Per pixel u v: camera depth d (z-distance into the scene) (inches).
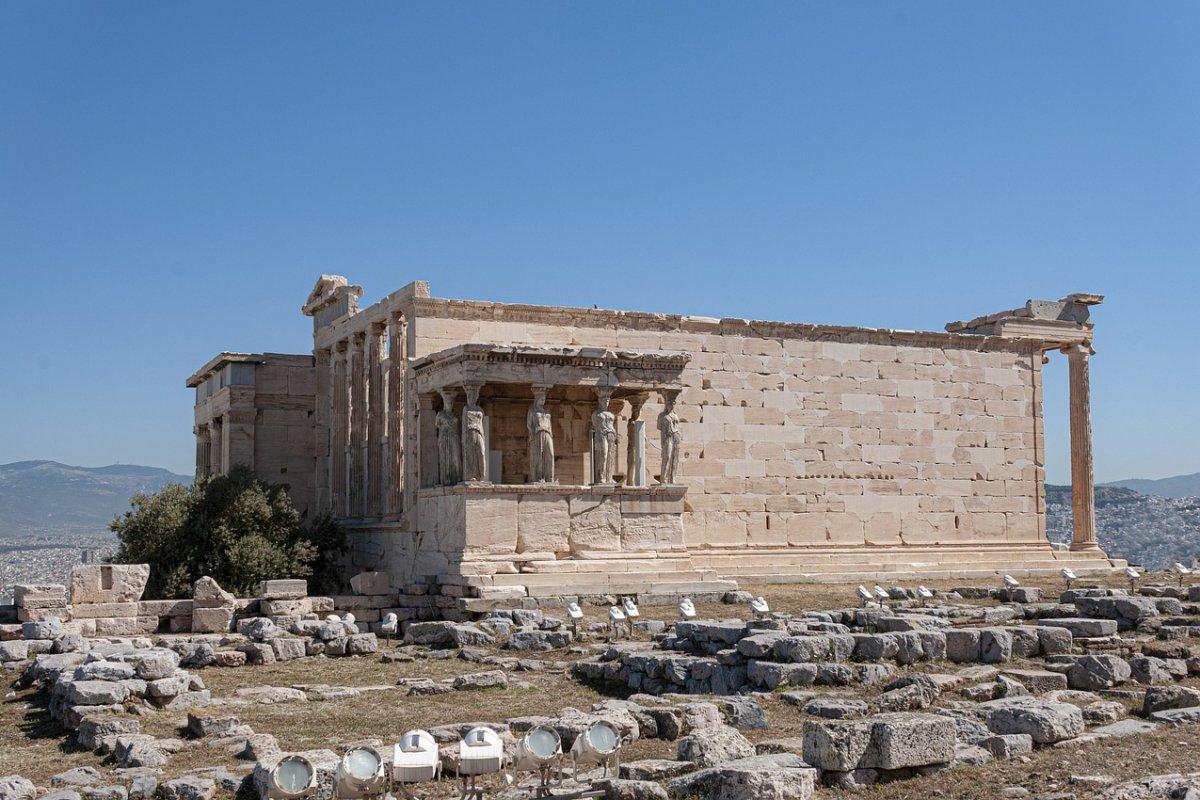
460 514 1360.7
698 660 892.0
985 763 607.2
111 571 1248.2
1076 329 1983.3
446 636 1147.3
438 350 1514.5
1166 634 1021.8
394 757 518.9
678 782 550.0
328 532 1679.4
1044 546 1910.7
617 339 1615.4
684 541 1581.0
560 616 1234.6
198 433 2150.6
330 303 1894.7
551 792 548.7
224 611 1254.3
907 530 1800.0
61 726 844.6
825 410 1755.7
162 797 607.2
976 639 909.8
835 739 572.4
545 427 1406.3
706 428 1665.8
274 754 646.5
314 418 1943.9
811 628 985.5
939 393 1850.4
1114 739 659.4
